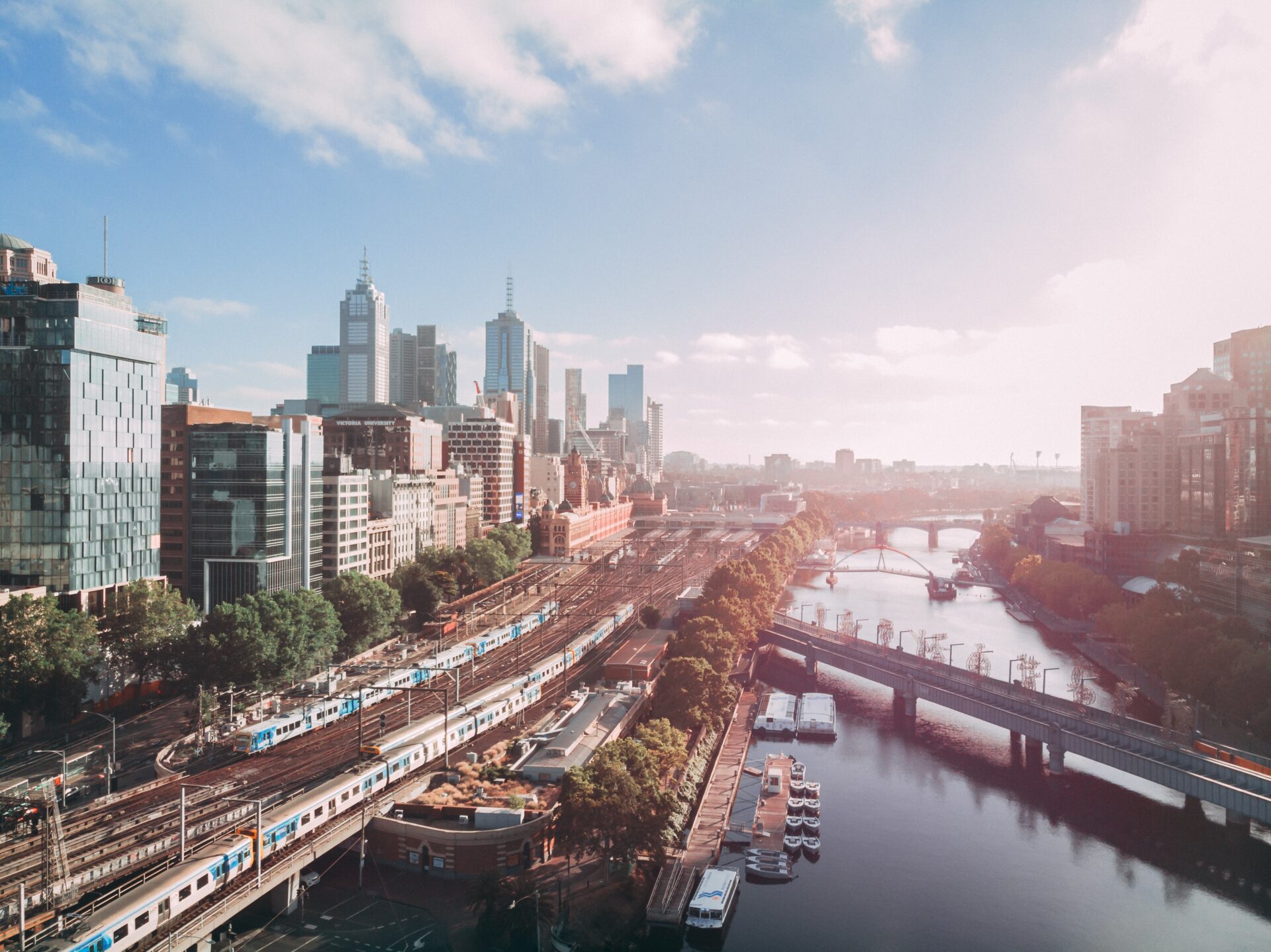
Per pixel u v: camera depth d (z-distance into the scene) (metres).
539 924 120.75
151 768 155.38
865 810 172.75
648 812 133.25
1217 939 128.62
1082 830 164.50
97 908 102.81
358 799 142.00
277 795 137.25
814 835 157.88
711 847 151.75
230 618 184.38
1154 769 166.12
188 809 132.25
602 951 120.94
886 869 148.88
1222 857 153.38
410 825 138.50
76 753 163.00
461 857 135.62
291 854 125.19
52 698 169.88
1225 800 152.50
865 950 125.25
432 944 118.94
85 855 116.38
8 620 168.88
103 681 191.25
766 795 176.62
